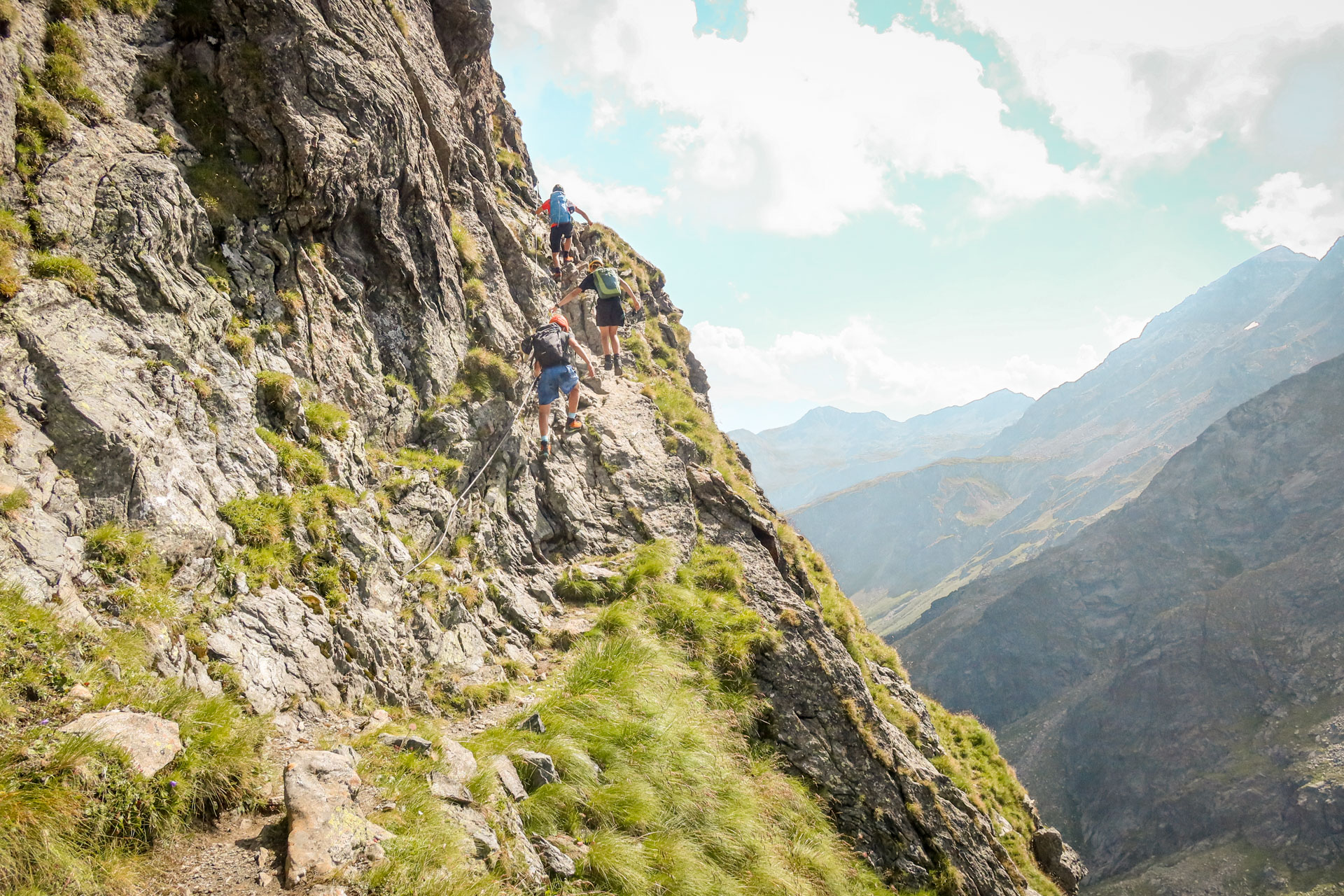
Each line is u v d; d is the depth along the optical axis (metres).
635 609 11.80
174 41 9.80
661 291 28.86
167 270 8.28
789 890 8.13
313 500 8.56
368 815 5.08
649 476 14.96
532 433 13.98
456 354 13.12
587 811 7.21
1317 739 161.50
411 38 15.45
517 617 10.88
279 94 10.00
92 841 4.02
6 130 7.24
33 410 6.03
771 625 12.69
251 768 5.18
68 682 4.82
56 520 5.70
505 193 21.22
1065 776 199.50
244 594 7.01
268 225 10.14
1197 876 144.12
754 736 11.21
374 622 8.18
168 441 7.02
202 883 4.19
